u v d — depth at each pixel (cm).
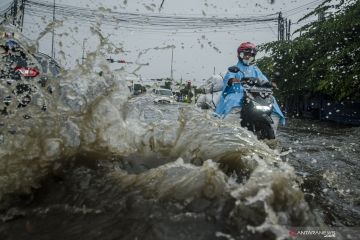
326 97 1633
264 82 474
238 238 169
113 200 214
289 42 1880
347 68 1343
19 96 296
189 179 221
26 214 205
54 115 291
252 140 327
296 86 1811
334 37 1609
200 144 308
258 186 204
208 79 541
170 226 179
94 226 186
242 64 516
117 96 322
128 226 182
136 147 299
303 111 1908
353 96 1349
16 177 243
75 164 266
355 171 367
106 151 285
